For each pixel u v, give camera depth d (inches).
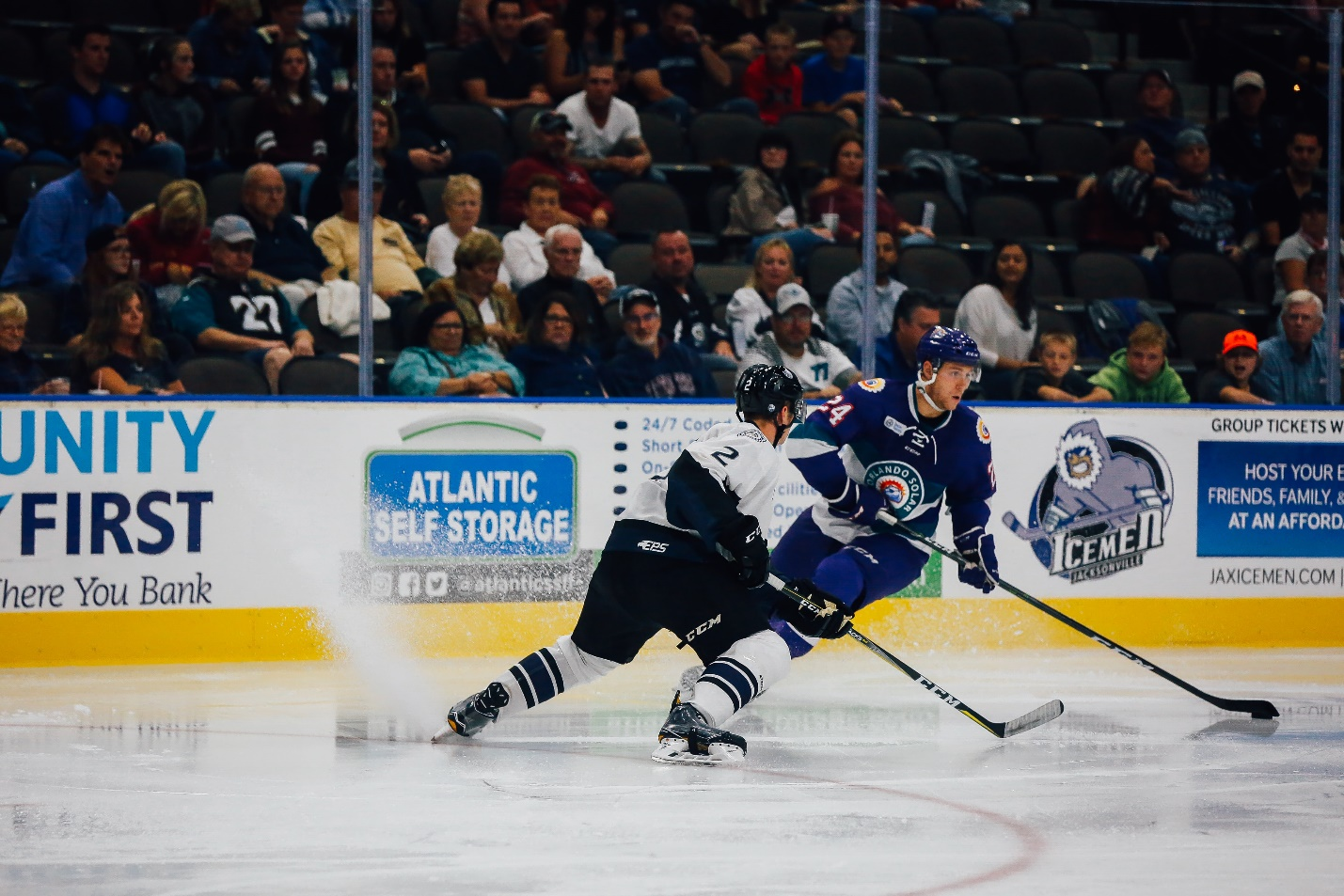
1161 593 1000.9
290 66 1091.9
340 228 1010.1
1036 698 788.6
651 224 1173.1
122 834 475.5
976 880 432.5
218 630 876.6
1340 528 1024.9
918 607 962.7
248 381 933.2
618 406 934.4
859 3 1355.8
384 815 503.2
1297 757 633.0
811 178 1194.6
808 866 444.5
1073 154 1350.9
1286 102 1178.6
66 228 984.9
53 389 895.1
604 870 437.1
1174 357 1127.6
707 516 580.7
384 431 898.7
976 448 719.7
